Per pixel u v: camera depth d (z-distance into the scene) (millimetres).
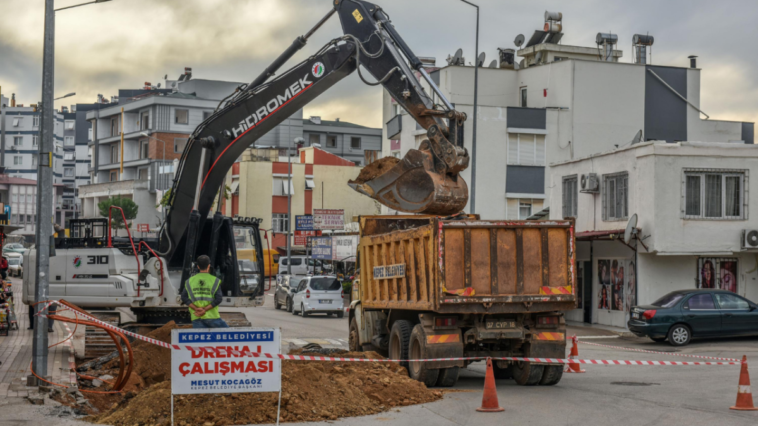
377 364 13672
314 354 16219
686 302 22109
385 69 13258
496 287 12430
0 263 21062
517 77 47344
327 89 14422
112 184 85375
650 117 44906
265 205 69562
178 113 86312
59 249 16391
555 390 12633
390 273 14461
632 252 26750
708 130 45938
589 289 29672
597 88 44125
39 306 11422
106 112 90938
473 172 29016
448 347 12648
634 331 22328
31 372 11641
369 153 77125
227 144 15031
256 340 9086
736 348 21016
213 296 11422
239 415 9547
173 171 78500
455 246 12320
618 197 27984
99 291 15977
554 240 12750
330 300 32750
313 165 72188
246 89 14898
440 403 11094
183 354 8930
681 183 25766
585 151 43531
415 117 13000
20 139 133500
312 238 44188
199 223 15461
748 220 26016
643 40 49812
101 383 13195
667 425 9297
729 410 10438
